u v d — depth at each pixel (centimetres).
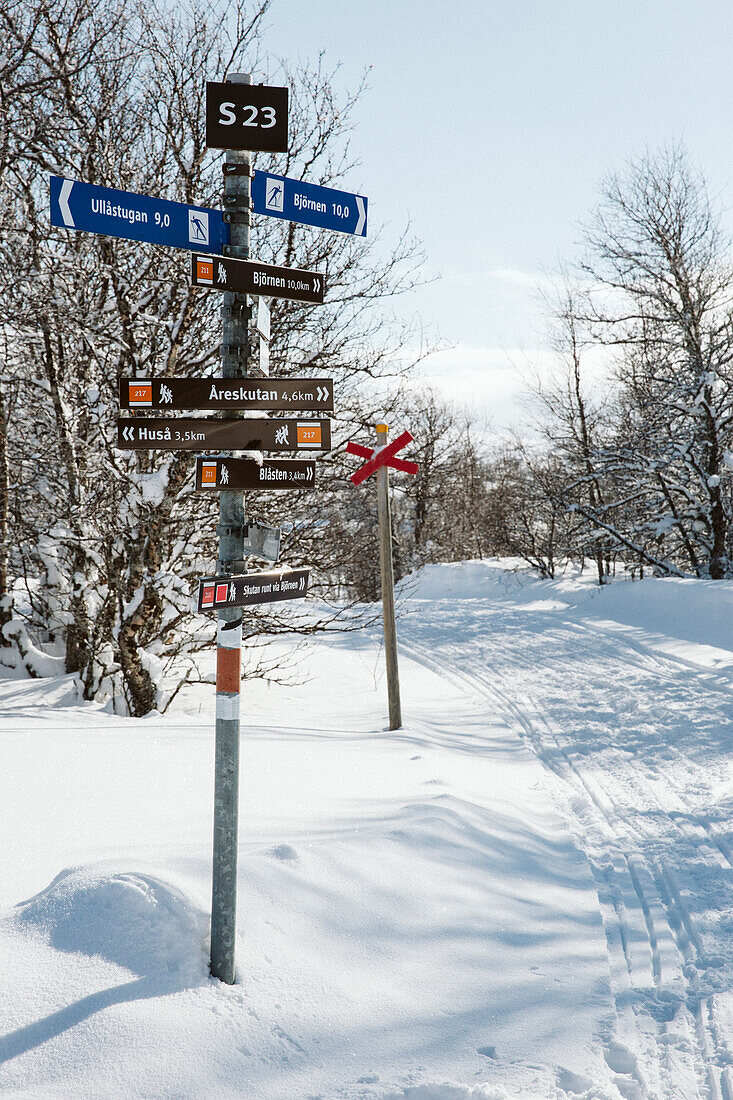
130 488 875
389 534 905
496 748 815
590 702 996
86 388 938
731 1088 296
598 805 633
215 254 326
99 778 585
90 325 848
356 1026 309
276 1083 277
